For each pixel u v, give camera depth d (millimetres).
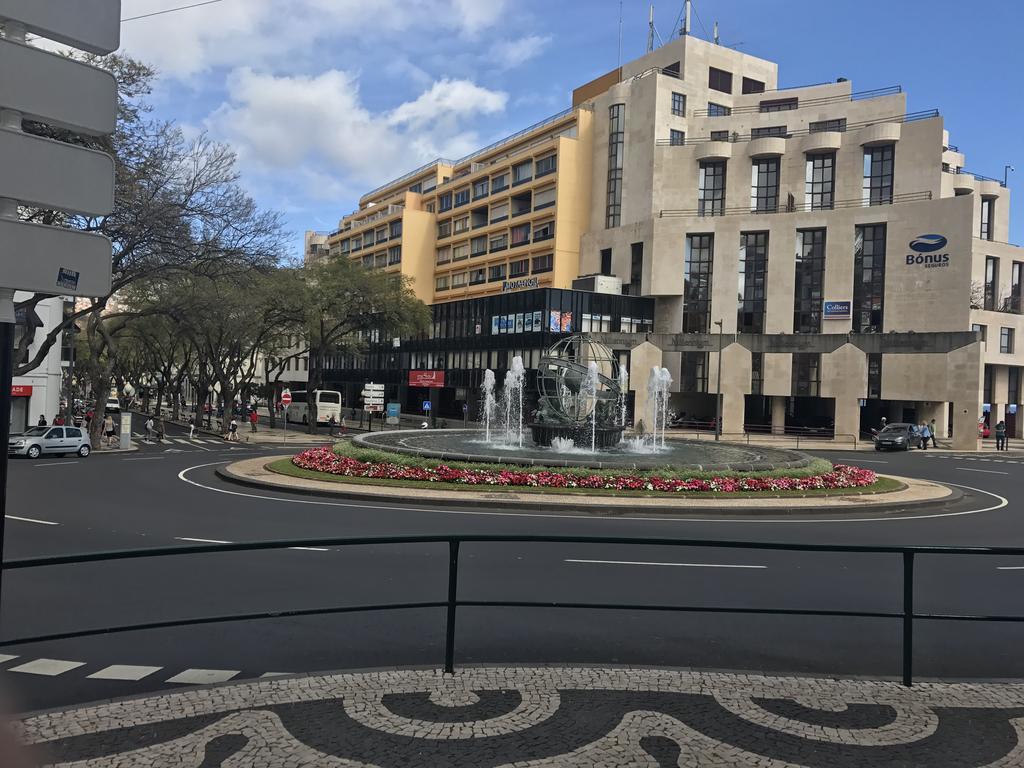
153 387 97750
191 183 24938
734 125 63375
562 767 3707
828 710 4512
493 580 8672
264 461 25312
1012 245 62469
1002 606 7914
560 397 25344
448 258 80188
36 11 2857
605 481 17719
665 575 9195
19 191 2811
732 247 57344
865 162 56750
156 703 4426
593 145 66000
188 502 15969
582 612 7430
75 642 6188
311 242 113500
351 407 84500
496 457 19625
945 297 50250
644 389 54406
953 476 27391
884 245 53281
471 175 76562
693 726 4238
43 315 40594
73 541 11062
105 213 3053
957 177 65312
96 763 3629
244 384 53875
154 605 7363
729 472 19141
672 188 60469
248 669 5574
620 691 4766
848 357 50594
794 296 56062
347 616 7129
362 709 4383
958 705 4633
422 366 71188
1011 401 62438
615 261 62156
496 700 4570
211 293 33250
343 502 16234
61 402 48250
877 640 6629
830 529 13812
